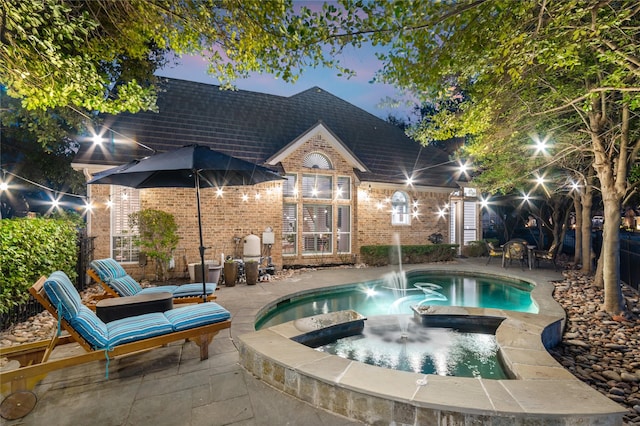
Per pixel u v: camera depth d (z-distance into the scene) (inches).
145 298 190.4
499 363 174.4
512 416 104.3
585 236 436.8
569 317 260.7
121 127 423.5
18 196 536.7
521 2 134.9
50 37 148.5
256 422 116.6
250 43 157.2
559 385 123.1
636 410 140.4
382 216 560.1
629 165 285.0
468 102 255.6
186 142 448.5
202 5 152.7
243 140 497.0
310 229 529.3
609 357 194.7
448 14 125.6
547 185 485.7
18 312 218.7
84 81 171.8
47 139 364.5
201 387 141.2
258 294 313.9
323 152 515.8
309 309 304.8
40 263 230.5
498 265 518.6
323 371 131.6
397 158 627.5
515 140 327.3
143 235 369.7
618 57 164.7
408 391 116.8
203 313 169.3
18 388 121.5
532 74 205.0
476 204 668.7
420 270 471.5
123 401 129.3
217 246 430.9
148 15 164.4
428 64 152.6
